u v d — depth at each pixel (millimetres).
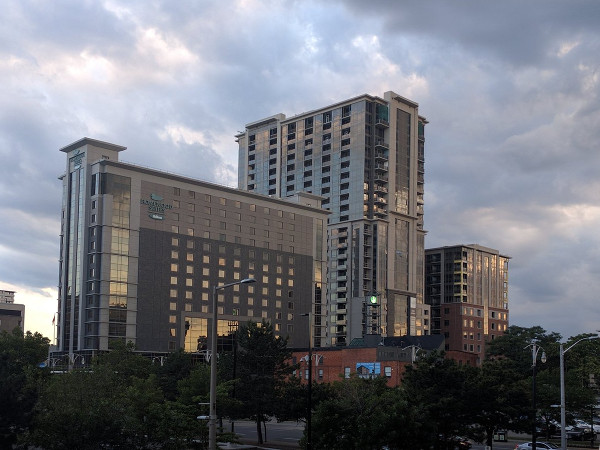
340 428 41281
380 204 189625
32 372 51312
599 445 69562
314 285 166750
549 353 102062
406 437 41906
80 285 132125
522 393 51812
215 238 148250
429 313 194625
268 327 71750
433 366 49281
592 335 99250
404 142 197375
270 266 158000
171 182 142375
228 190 152000
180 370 79250
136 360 82000
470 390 48562
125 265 132875
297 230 165125
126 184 135375
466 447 52125
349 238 184500
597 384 83312
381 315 179125
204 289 144375
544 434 68875
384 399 42688
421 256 198000
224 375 67062
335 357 105625
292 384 64375
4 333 84250
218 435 44219
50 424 37719
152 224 138000
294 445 63531
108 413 38719
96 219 132000
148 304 134875
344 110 195500
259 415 65250
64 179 142375
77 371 46844
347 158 191625
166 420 40500
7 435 37938
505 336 129750
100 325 128125
